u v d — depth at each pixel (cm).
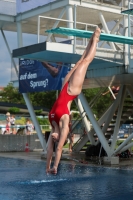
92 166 2036
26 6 2472
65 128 620
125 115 2781
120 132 3894
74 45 1864
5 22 2608
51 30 1524
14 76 2777
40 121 5494
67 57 1975
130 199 1185
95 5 2278
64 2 2181
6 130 3559
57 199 1188
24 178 1612
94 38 689
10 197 1221
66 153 2803
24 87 2628
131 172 1794
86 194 1266
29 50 1864
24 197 1219
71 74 666
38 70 2486
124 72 2012
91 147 2580
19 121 5125
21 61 2645
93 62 1989
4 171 1842
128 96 3116
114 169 1903
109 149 2217
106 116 2794
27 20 2564
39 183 1488
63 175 1692
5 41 2792
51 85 2370
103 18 2336
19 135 3222
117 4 2466
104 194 1262
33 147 3303
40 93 6556
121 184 1452
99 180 1548
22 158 2497
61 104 636
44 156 2511
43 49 1784
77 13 2422
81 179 1577
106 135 2769
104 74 2123
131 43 1759
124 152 2541
